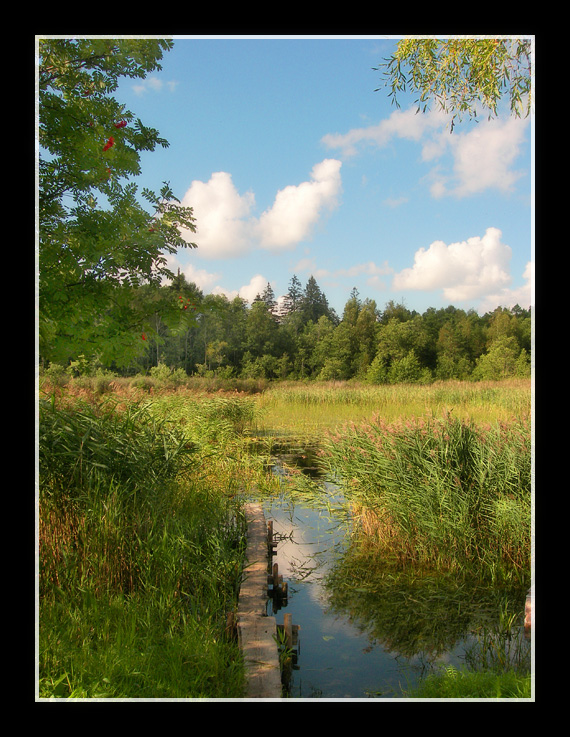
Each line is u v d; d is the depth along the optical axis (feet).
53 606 11.84
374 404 61.62
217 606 12.77
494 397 58.85
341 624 13.89
